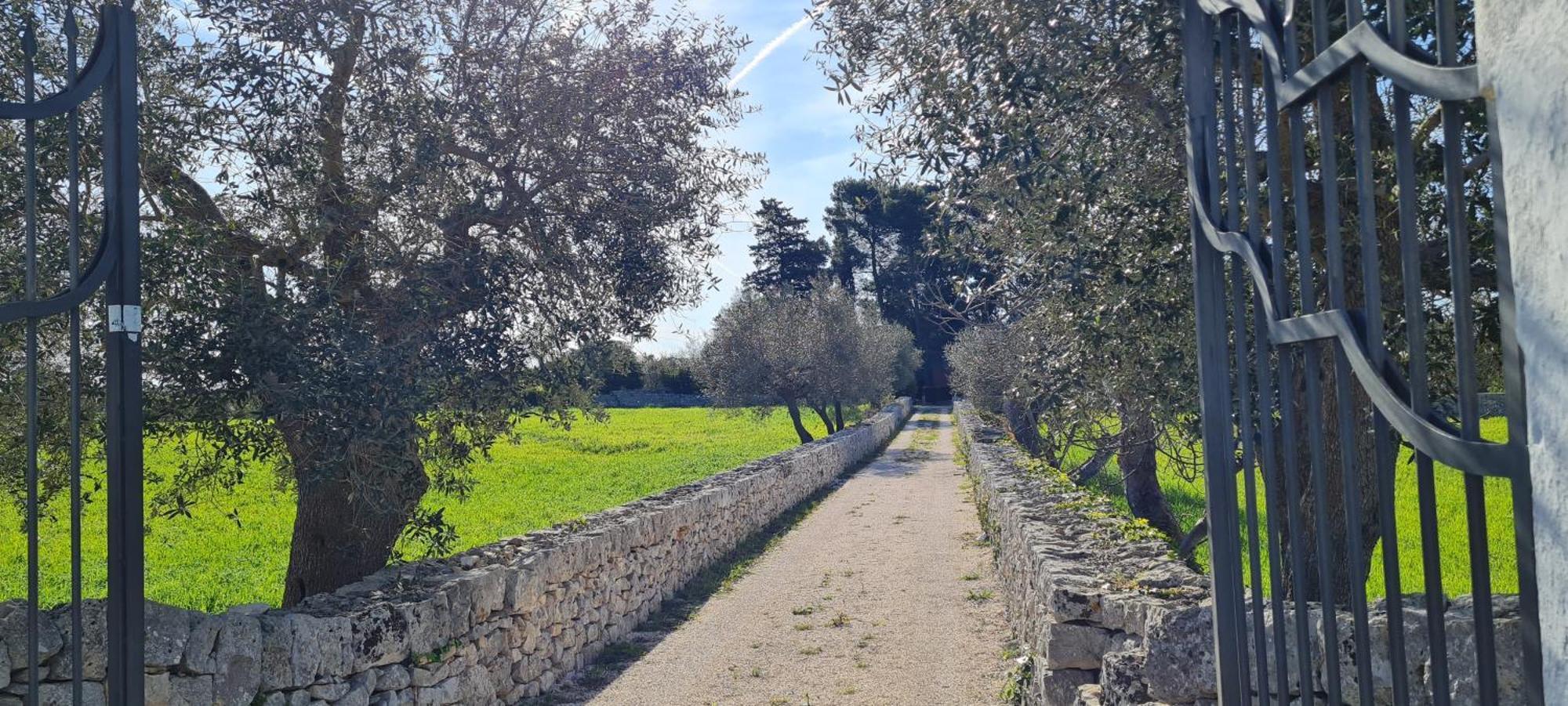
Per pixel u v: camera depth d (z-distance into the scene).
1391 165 4.24
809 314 32.78
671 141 7.84
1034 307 7.25
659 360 31.73
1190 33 2.59
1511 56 1.35
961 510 18.59
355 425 5.80
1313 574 5.25
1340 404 1.91
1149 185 4.96
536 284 7.39
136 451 3.20
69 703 4.68
